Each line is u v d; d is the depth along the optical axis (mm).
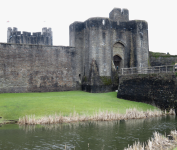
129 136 12664
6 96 23609
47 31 45906
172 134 12969
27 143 11352
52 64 29656
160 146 11070
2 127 14391
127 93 23719
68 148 10727
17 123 15359
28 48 28172
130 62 31016
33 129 13977
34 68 28406
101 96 24781
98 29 28750
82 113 17438
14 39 42000
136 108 19625
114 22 31219
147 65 30859
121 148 10789
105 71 28906
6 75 26672
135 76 23250
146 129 14133
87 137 12422
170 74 19891
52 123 15508
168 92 19750
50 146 10984
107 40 29250
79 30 31906
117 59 32188
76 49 31562
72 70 31125
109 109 19016
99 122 16000
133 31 31141
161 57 31953
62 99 21516
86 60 30625
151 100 21281
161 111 19531
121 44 31906
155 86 21047
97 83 28141
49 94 26375
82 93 27500
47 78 29203
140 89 22484
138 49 30547
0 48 26453
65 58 30672
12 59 27109
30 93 26938
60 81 30109
